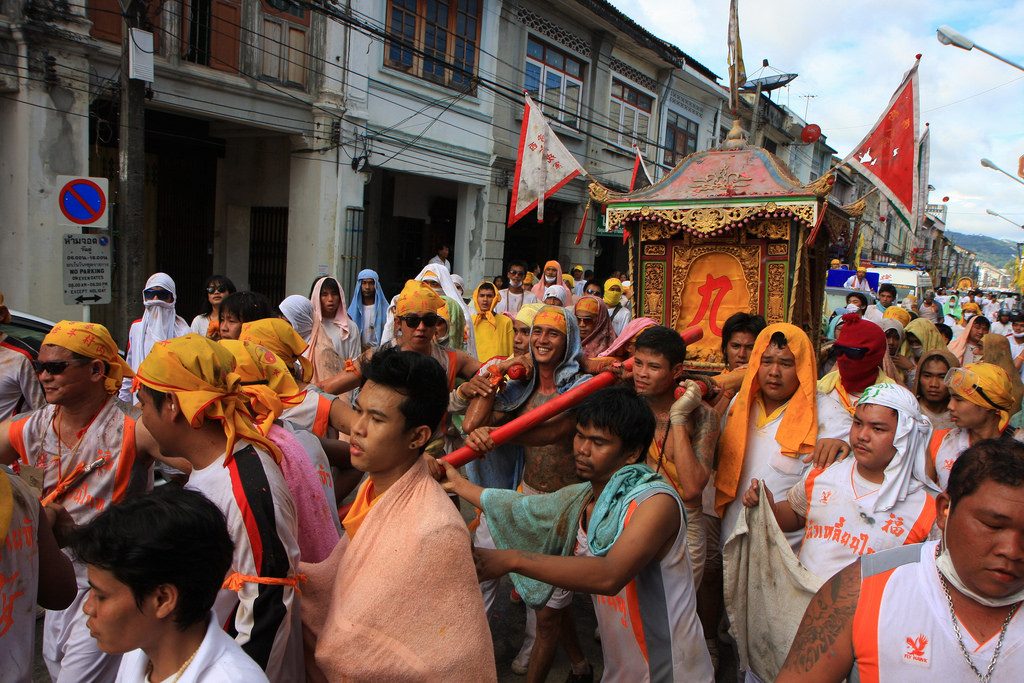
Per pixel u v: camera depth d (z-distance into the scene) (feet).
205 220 40.63
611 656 7.61
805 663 5.37
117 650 4.57
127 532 4.38
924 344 20.70
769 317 17.19
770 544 8.41
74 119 27.81
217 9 32.24
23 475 7.69
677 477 9.95
